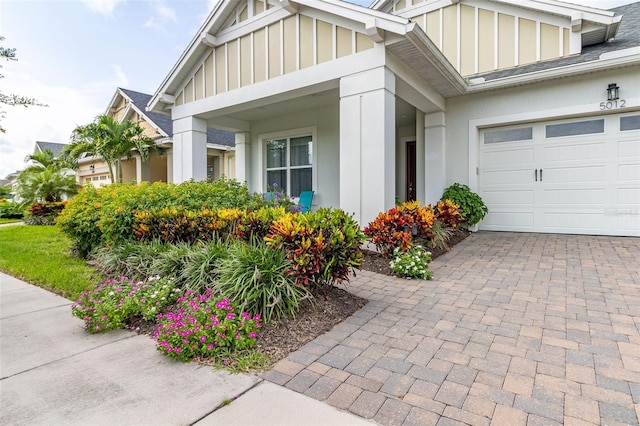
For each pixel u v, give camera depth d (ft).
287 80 22.17
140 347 9.35
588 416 6.27
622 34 25.95
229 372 7.97
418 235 19.06
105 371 8.09
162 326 9.52
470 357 8.38
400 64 20.11
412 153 35.04
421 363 8.16
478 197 24.86
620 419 6.18
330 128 29.50
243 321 9.17
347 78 19.69
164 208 16.83
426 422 6.19
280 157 33.27
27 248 23.21
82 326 10.83
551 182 24.06
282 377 7.71
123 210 16.90
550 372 7.67
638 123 21.40
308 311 10.96
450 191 25.35
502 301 12.04
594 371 7.67
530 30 25.99
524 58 26.27
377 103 18.66
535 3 25.00
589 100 22.08
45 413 6.59
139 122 47.21
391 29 17.37
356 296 12.70
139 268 14.44
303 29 21.35
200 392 7.20
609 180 22.29
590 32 24.16
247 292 10.30
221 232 15.34
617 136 21.97
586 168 22.94
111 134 41.50
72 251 20.76
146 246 15.78
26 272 16.87
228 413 6.52
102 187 22.18
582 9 23.27
